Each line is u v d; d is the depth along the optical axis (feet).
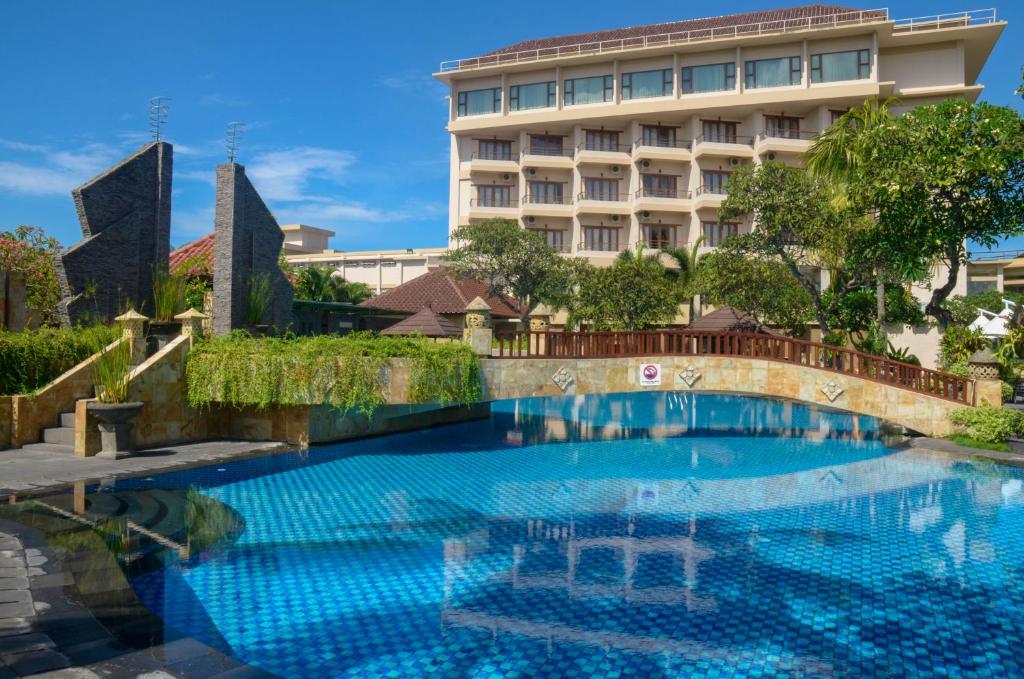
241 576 21.71
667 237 163.84
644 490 36.35
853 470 42.34
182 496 31.71
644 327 121.29
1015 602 20.90
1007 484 38.27
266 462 41.16
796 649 17.57
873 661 16.93
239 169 60.54
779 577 22.97
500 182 171.94
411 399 45.96
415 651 17.10
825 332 86.48
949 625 19.17
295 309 87.86
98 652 15.33
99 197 56.65
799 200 81.35
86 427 38.68
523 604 20.33
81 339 47.50
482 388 50.19
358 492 34.27
